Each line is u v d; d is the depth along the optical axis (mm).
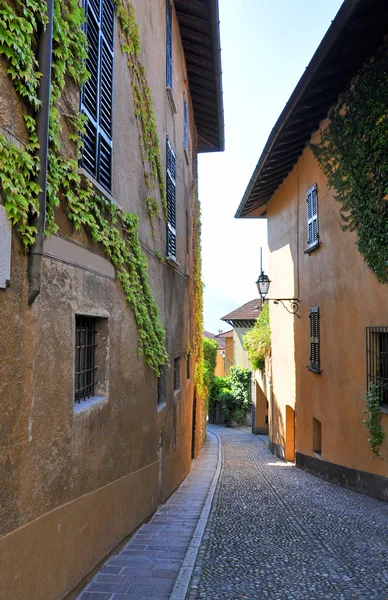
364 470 9242
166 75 9336
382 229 8156
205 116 15938
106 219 5152
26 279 3174
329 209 10914
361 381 9328
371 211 8492
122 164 5875
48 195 3455
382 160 8031
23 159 3074
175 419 10523
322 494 9555
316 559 5188
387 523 6836
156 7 8273
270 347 19688
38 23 3324
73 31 3998
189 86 13922
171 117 10016
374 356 8742
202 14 10609
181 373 11695
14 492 2994
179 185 11234
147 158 7363
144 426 6770
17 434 3041
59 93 3678
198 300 16688
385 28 7656
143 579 4418
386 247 8039
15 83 3055
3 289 2906
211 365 26516
